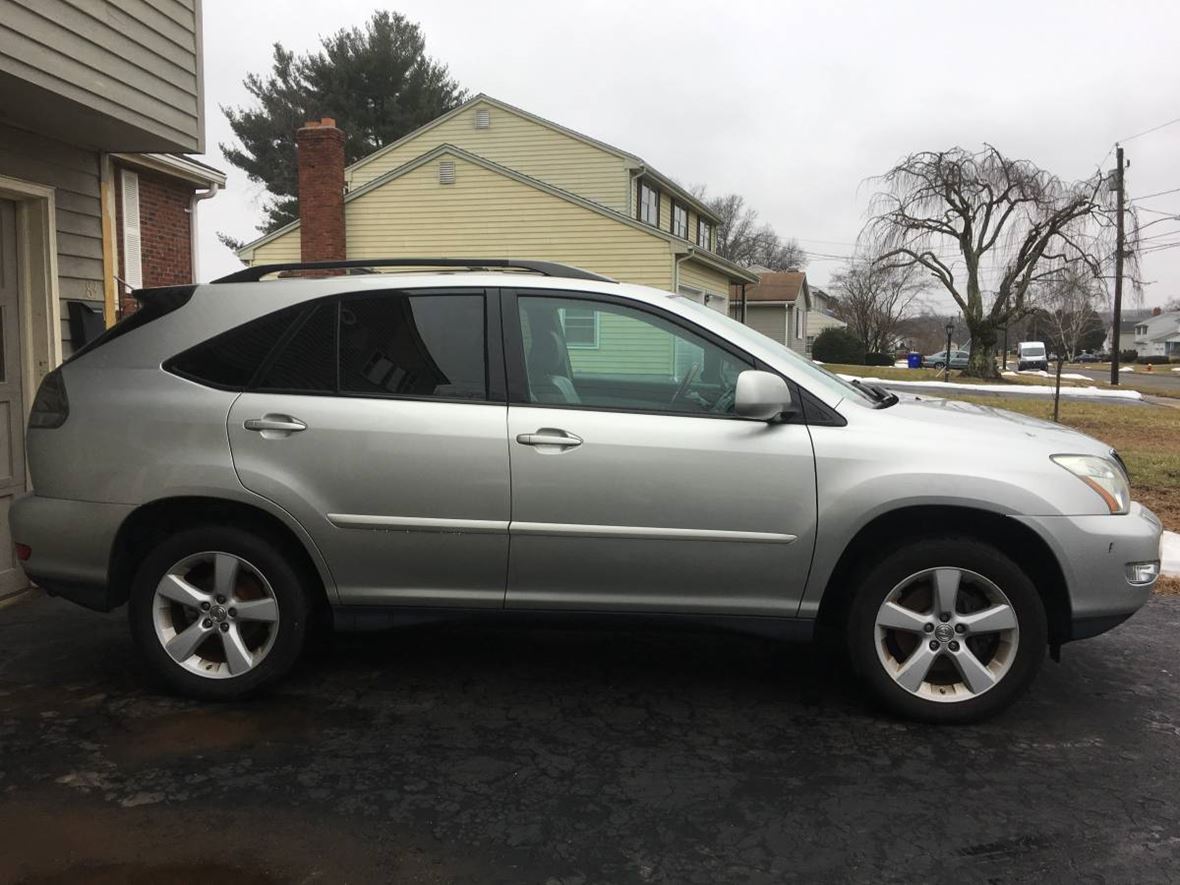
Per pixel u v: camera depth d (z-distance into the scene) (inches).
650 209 1025.5
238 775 126.5
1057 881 103.7
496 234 780.0
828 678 165.8
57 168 224.4
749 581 140.7
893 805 120.3
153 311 152.8
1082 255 1129.4
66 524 146.6
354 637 184.5
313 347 146.3
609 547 140.2
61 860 105.7
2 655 172.4
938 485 135.6
